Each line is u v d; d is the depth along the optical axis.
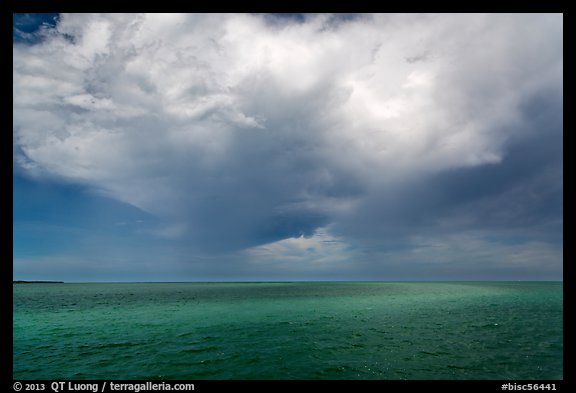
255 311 47.84
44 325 37.53
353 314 43.72
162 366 21.94
